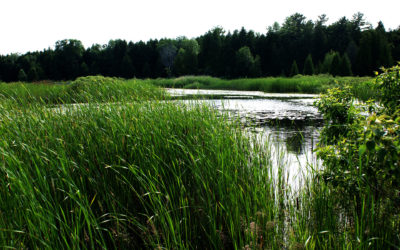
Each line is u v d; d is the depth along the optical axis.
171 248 2.27
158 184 2.72
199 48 74.94
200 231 2.60
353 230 2.32
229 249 2.41
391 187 2.43
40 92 8.41
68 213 2.58
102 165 3.08
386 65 45.88
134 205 2.88
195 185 3.01
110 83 6.48
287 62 67.06
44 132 3.42
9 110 4.06
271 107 11.34
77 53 78.69
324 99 3.14
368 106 2.96
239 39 70.69
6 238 2.12
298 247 2.05
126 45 78.62
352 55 58.41
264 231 2.29
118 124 3.44
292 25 79.38
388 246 2.04
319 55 66.81
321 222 2.45
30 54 85.75
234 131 4.14
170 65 74.94
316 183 3.03
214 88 26.97
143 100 4.68
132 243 2.49
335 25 73.00
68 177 2.59
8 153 2.65
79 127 3.57
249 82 24.61
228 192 2.68
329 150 2.58
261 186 2.91
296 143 5.50
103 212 2.58
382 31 63.81
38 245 2.16
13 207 2.38
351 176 2.34
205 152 3.33
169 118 3.93
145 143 3.27
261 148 4.02
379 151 1.75
